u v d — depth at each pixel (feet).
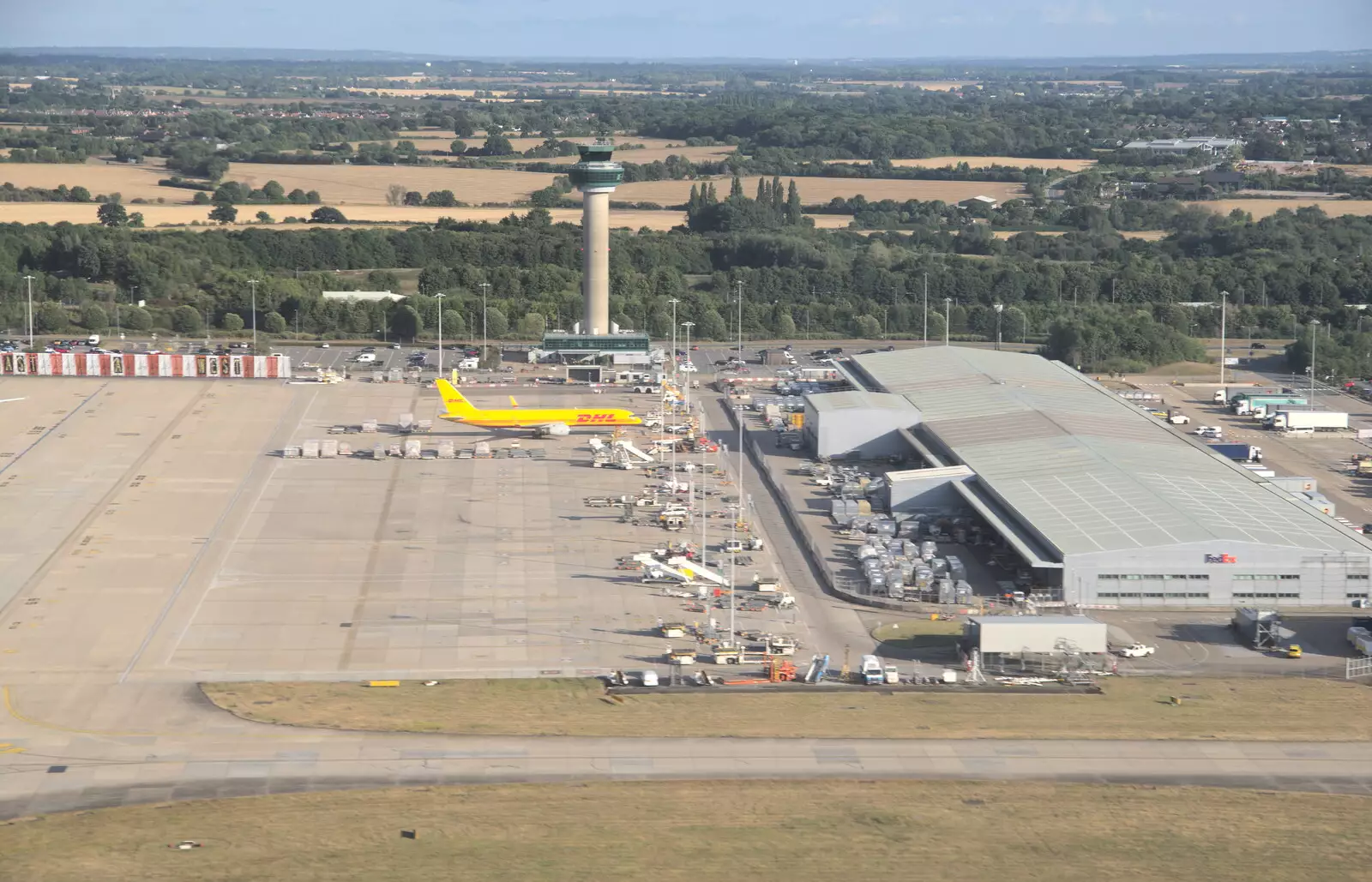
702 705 485.97
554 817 404.36
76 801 410.11
